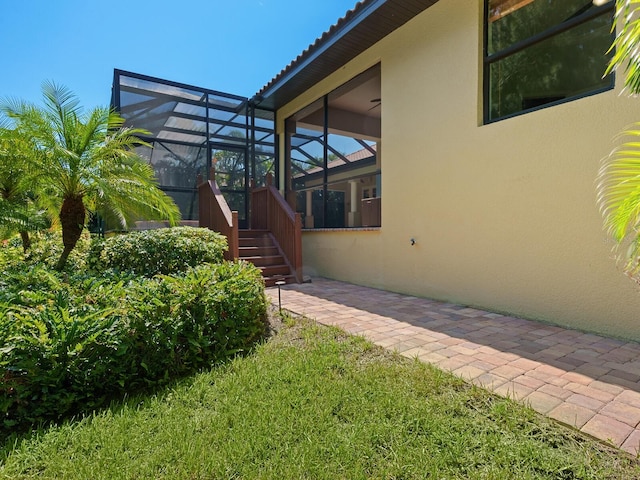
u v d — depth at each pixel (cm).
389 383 249
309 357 297
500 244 449
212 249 562
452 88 504
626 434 190
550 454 175
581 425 198
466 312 459
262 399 228
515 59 450
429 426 197
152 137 854
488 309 466
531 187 414
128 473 163
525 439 187
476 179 475
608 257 352
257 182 982
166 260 516
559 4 417
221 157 945
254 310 354
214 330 312
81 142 489
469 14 477
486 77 471
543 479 160
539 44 425
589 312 368
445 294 524
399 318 429
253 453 177
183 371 275
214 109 932
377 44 631
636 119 332
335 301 531
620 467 166
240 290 341
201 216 827
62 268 493
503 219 445
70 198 500
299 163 955
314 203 900
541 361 290
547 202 400
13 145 463
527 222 420
